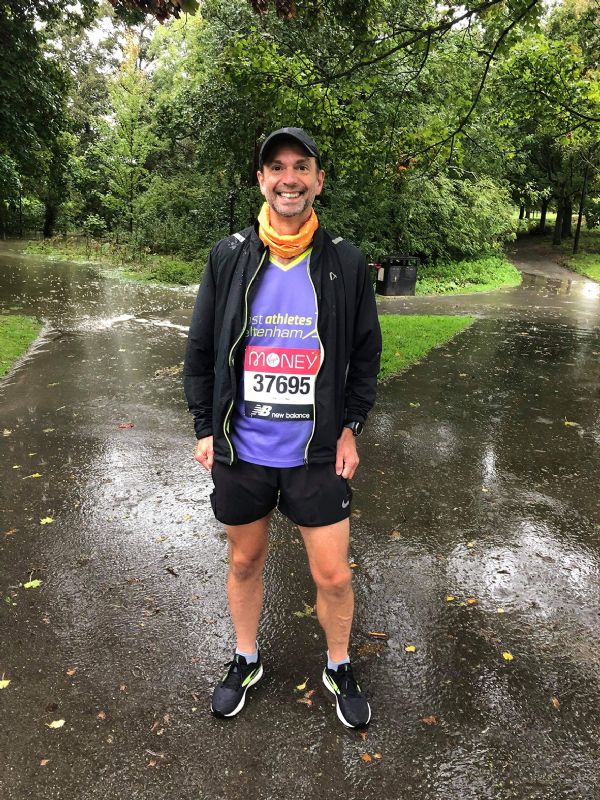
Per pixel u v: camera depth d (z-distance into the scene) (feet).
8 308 37.78
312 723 7.30
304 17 27.30
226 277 6.45
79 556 10.89
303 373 6.36
